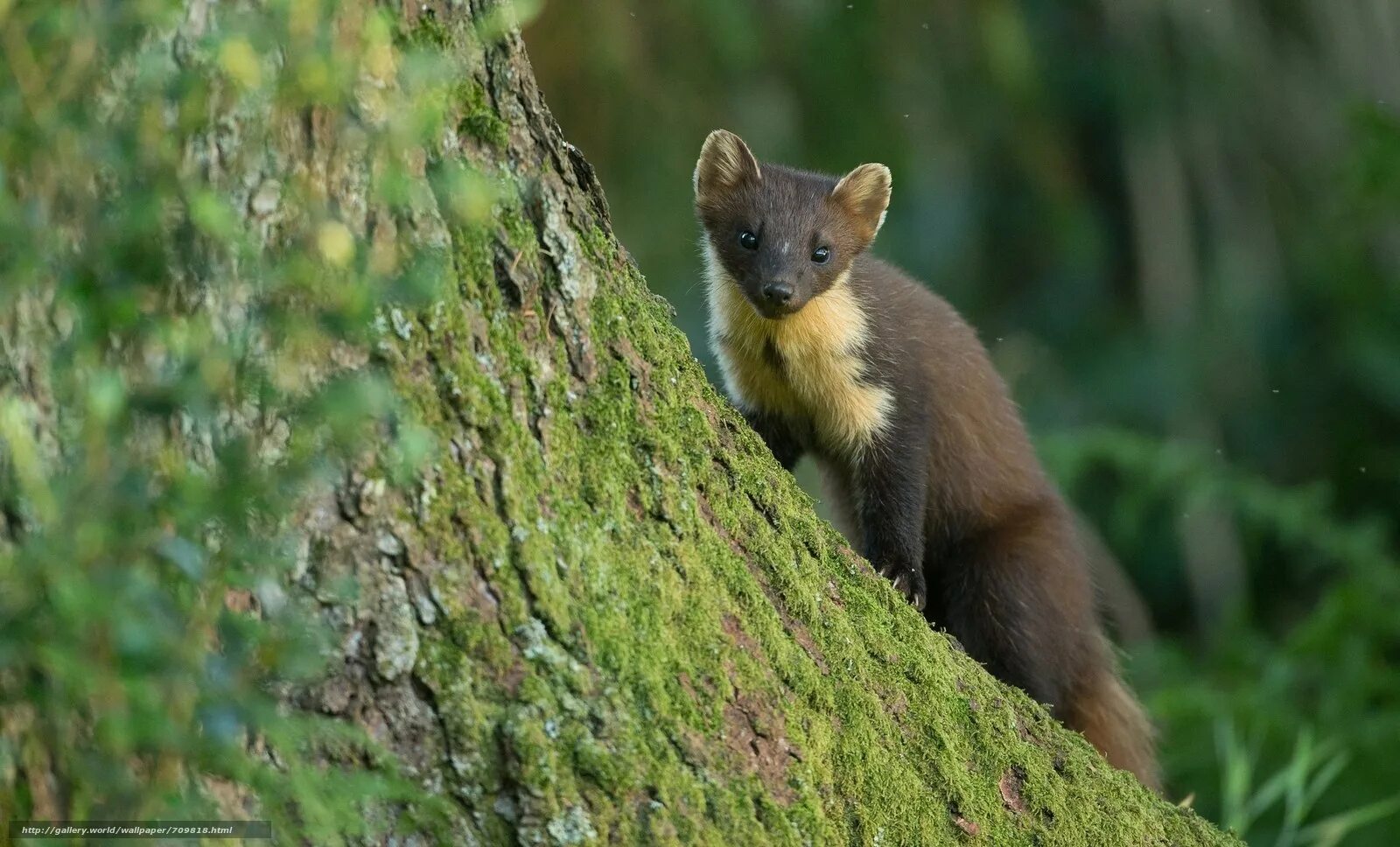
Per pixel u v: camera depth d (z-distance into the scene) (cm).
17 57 489
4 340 524
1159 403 2439
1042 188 2338
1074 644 1196
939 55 2200
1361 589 1758
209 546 546
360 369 589
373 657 586
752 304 1165
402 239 605
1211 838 858
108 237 511
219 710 506
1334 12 2600
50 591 481
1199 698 1684
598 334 677
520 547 618
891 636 761
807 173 1312
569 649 620
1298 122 2583
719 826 637
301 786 534
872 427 1157
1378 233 2278
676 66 1975
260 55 532
